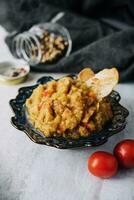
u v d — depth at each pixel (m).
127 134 0.53
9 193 0.45
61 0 0.87
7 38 0.73
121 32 0.69
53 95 0.50
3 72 0.65
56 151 0.50
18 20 0.80
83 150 0.50
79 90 0.50
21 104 0.53
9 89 0.62
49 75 0.67
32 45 0.70
